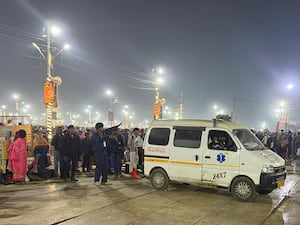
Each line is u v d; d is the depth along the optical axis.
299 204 9.47
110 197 9.96
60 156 12.79
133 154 13.80
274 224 7.54
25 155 12.17
